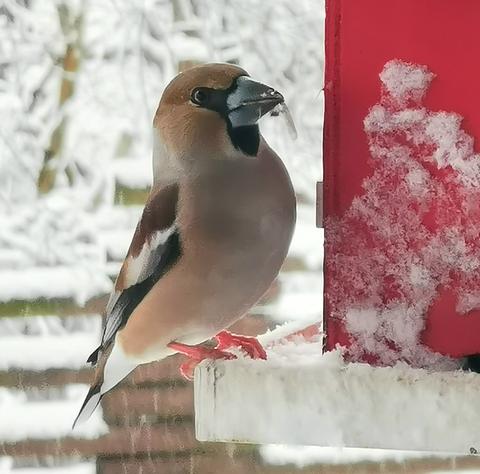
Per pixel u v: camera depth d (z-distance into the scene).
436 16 2.57
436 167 2.59
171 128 2.84
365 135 2.61
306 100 5.54
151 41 5.70
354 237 2.63
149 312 2.92
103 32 5.72
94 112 5.64
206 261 2.79
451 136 2.58
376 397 2.37
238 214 2.77
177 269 2.82
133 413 4.96
